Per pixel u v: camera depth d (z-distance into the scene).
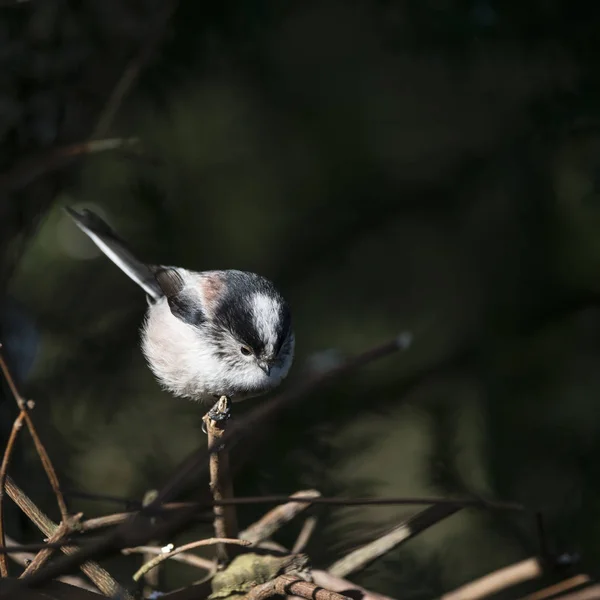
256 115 11.91
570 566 6.73
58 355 10.51
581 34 9.63
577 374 10.65
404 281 12.42
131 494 9.45
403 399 10.76
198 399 8.45
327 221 12.34
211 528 8.89
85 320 10.81
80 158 9.13
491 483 10.05
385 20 10.54
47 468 6.21
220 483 6.61
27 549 5.74
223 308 8.05
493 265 11.53
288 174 12.27
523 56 9.98
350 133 12.16
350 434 10.03
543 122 9.94
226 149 12.01
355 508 8.41
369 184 12.29
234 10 9.73
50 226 11.46
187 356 8.09
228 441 6.51
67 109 9.15
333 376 7.41
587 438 10.10
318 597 6.07
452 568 9.09
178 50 9.84
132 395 10.35
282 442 9.35
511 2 9.76
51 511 8.82
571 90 9.77
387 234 12.27
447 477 9.93
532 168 10.86
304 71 11.79
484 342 11.17
